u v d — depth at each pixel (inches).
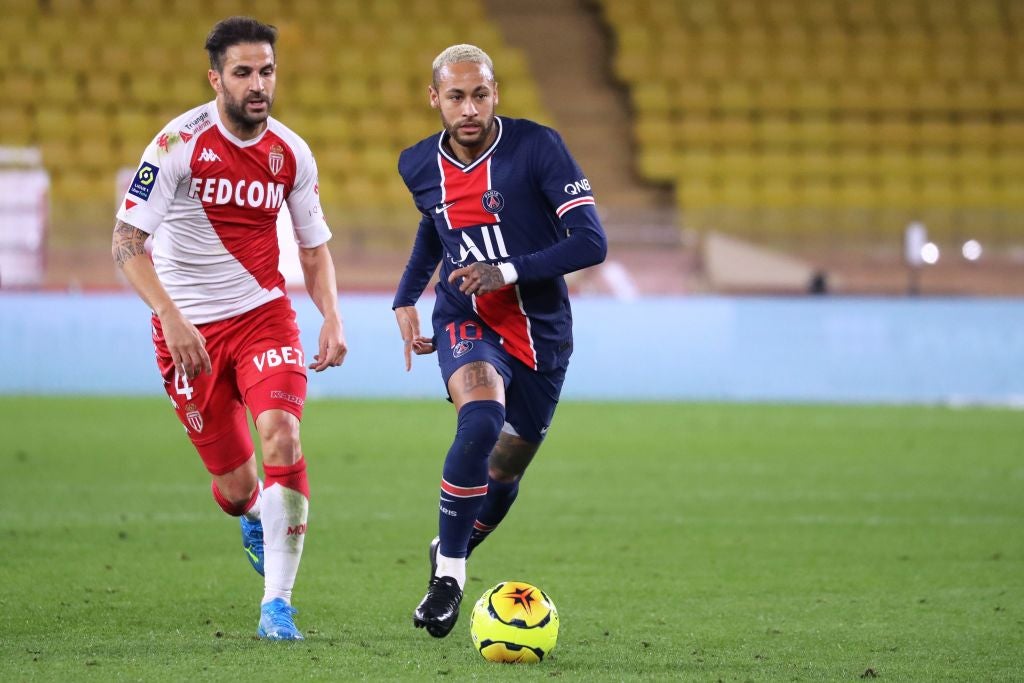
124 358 2246.6
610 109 3312.0
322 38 3302.2
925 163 3221.0
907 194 3166.8
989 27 3508.9
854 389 2341.3
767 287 2504.9
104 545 967.6
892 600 808.3
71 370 2233.0
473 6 3430.1
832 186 3184.1
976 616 758.5
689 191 3107.8
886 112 3316.9
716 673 600.7
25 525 1047.0
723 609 777.6
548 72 3393.2
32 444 1571.1
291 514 676.1
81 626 698.2
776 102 3292.3
